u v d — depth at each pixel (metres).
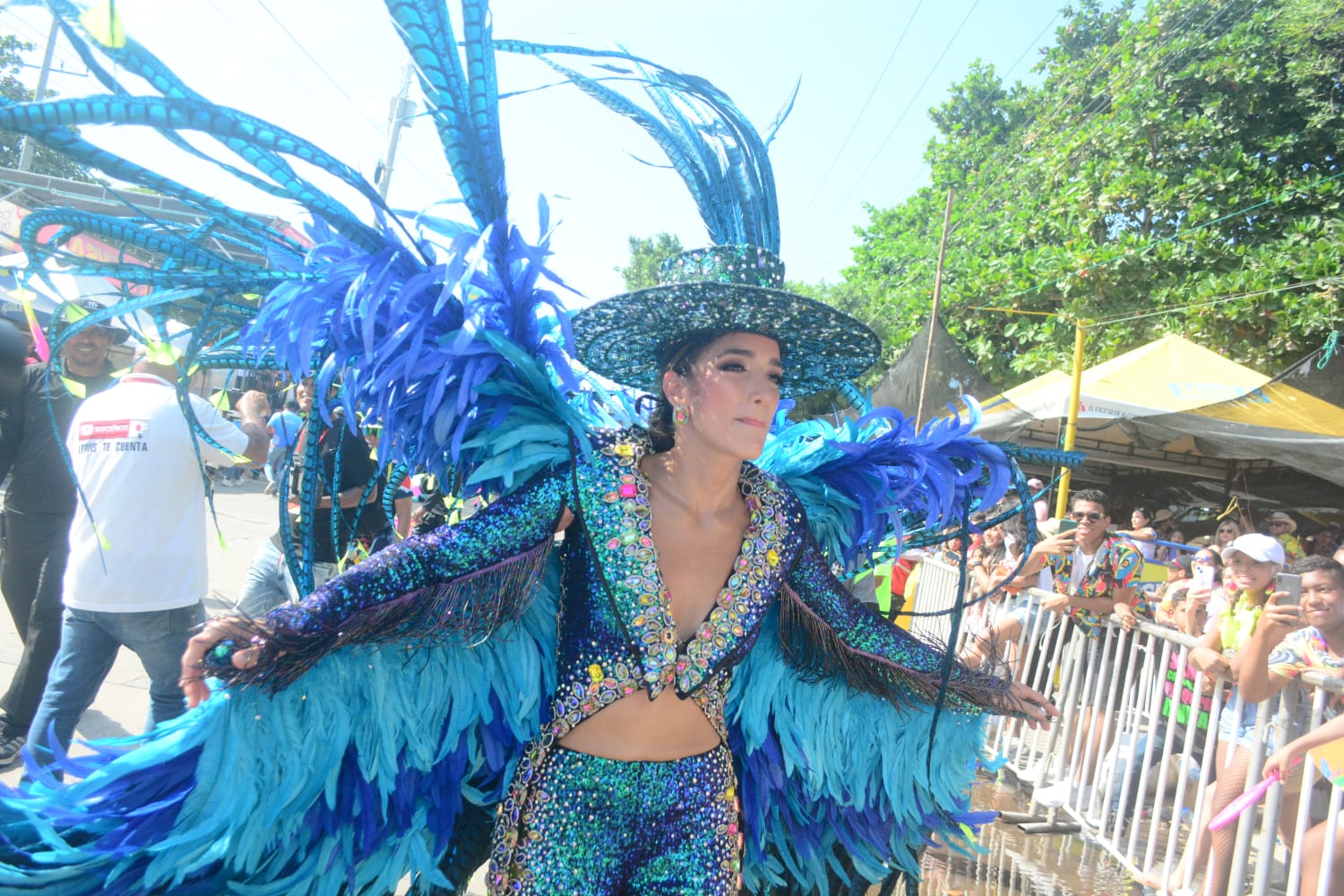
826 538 2.36
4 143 9.23
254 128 1.42
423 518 3.59
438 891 1.92
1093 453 10.84
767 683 2.13
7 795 1.50
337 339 1.72
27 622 3.62
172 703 3.21
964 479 2.25
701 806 1.79
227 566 7.34
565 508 1.80
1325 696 3.03
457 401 1.84
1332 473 7.32
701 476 1.85
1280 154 11.20
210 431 3.18
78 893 1.55
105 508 3.05
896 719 2.20
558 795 1.73
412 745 1.77
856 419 2.31
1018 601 5.20
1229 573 3.67
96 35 1.15
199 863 1.58
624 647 1.74
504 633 1.88
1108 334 11.09
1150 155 11.84
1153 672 4.11
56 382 3.61
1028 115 17.95
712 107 2.06
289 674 1.58
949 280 13.34
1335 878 2.85
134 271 1.62
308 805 1.68
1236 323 10.38
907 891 2.33
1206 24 11.22
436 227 1.74
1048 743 4.61
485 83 1.63
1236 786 3.38
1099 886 3.64
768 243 2.11
